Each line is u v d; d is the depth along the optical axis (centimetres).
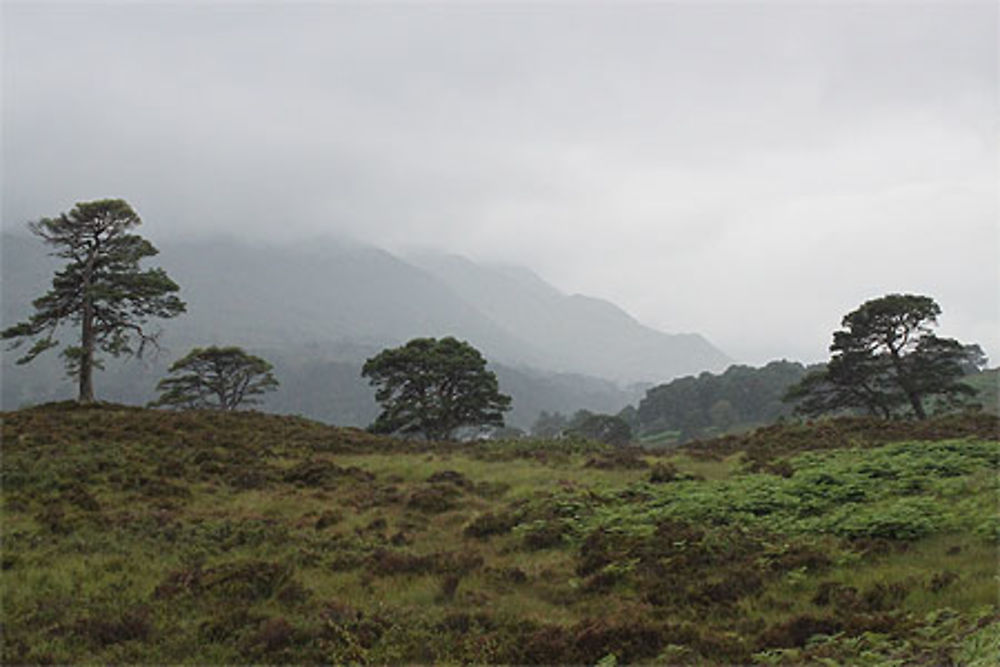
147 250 3703
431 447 3178
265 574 1167
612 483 2134
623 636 926
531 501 1869
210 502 1856
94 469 2027
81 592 1112
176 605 1058
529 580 1250
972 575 1053
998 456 1994
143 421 2906
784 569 1192
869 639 828
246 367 5475
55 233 3478
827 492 1700
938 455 2038
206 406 5316
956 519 1334
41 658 866
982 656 696
